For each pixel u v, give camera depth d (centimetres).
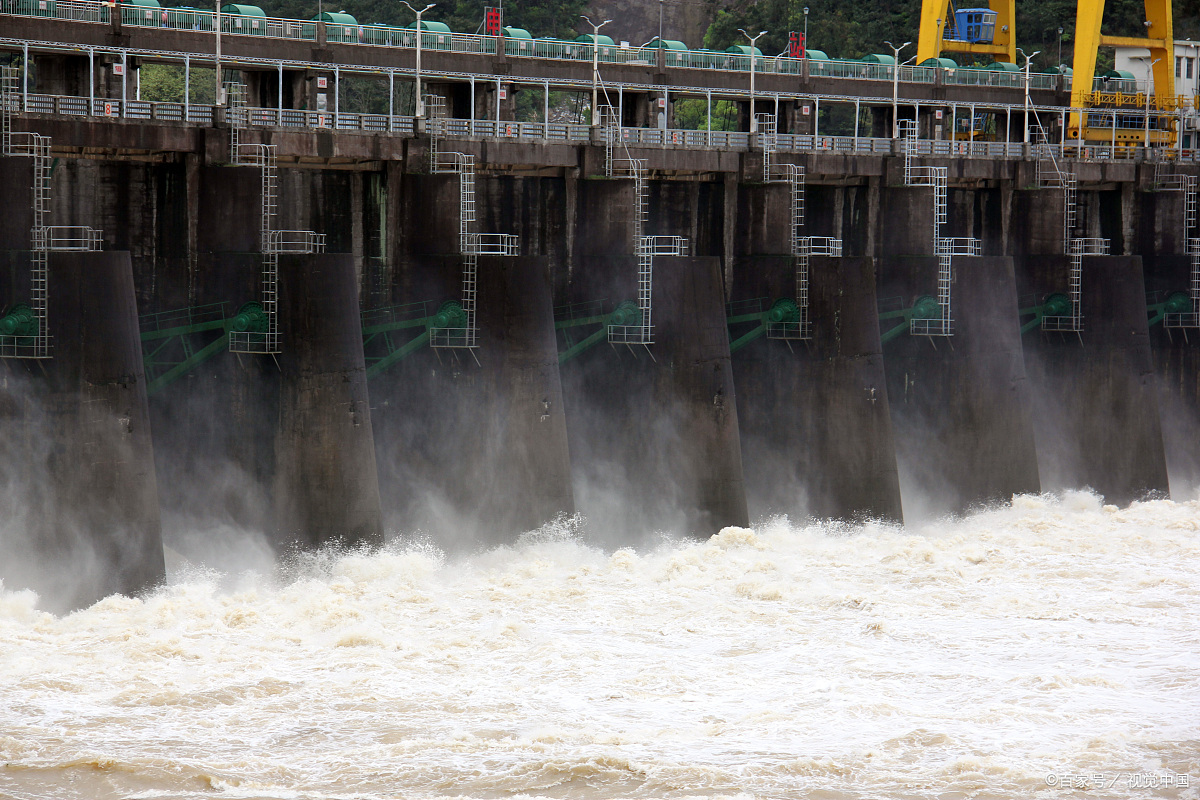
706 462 11781
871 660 7856
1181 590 9869
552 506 11075
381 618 8806
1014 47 17650
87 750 6075
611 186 12106
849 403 12569
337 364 10012
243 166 10381
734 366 12938
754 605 9288
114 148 9950
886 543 11794
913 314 13425
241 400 10400
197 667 7525
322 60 12512
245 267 10338
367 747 6206
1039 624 8794
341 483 10056
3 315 9112
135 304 9338
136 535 9200
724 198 12925
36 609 8975
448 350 11106
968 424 13575
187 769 5856
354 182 11175
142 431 9269
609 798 5634
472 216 11325
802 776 5884
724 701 7031
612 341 11962
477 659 7775
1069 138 17200
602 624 8719
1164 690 7275
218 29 10375
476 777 5844
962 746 6275
